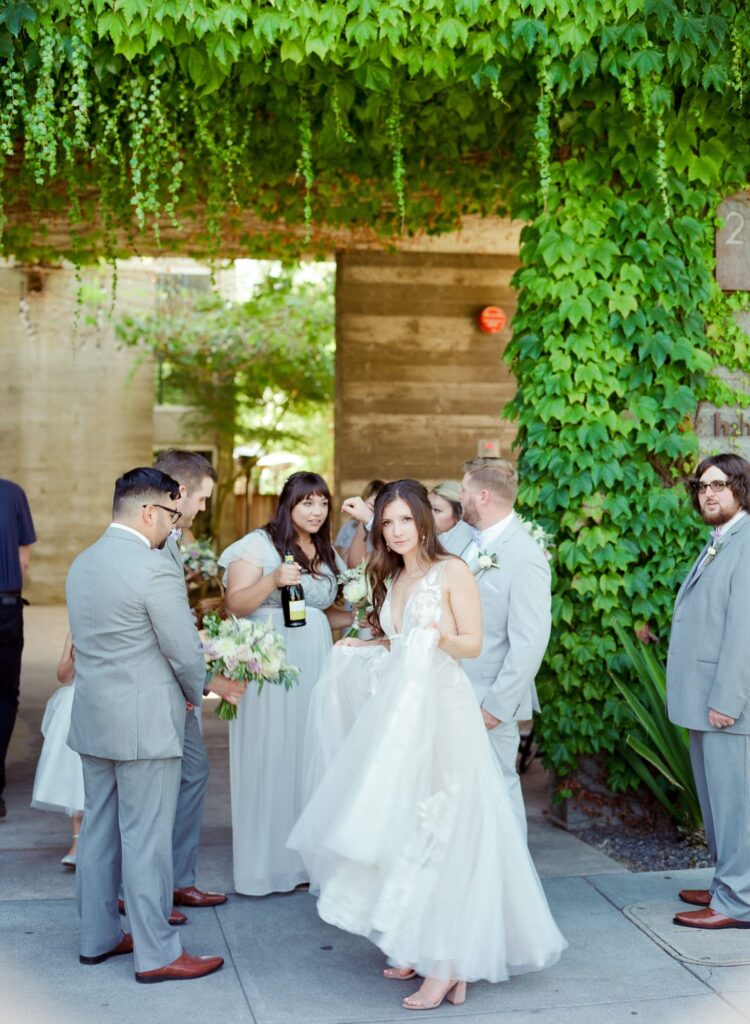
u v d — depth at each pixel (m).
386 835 3.05
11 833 4.93
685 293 5.00
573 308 4.91
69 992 3.23
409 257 9.92
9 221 7.54
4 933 3.70
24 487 14.77
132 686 3.24
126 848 3.30
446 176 7.14
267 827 4.09
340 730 3.56
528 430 5.08
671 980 3.37
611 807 5.09
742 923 3.72
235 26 4.48
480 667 3.84
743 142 5.04
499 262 10.05
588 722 4.98
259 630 3.57
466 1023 3.07
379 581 3.48
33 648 10.85
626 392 5.05
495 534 3.89
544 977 3.40
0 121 4.82
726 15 4.68
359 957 3.55
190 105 5.73
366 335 9.92
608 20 4.60
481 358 10.08
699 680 3.79
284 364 15.07
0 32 4.37
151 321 14.64
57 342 14.75
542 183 4.78
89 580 3.26
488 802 3.20
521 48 4.60
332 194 7.57
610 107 4.95
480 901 3.12
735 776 3.70
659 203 5.01
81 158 6.54
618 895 4.14
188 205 7.32
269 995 3.24
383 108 6.04
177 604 3.23
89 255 8.20
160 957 3.31
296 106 5.74
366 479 9.96
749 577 3.65
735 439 5.17
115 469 14.99
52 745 4.32
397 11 4.43
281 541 4.18
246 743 4.11
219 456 17.02
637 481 5.00
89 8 4.40
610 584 4.95
